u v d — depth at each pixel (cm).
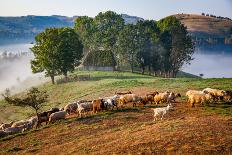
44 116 3878
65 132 3275
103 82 7938
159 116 3412
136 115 3578
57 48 9088
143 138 2575
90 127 3319
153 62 12062
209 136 2464
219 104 3725
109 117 3584
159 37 11775
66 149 2730
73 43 10331
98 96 6178
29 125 3856
